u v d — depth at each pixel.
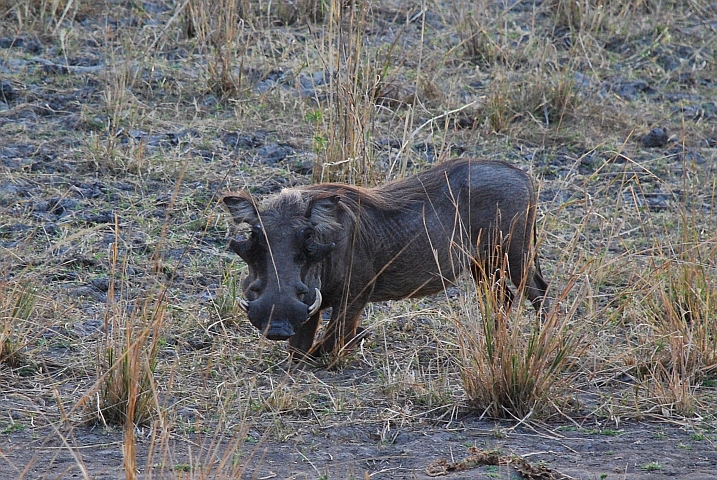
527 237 19.53
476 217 19.20
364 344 18.95
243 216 17.06
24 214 22.95
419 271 18.95
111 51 30.48
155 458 14.03
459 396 16.66
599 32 36.69
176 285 20.92
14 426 15.09
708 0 39.72
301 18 35.00
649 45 36.06
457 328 16.94
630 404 16.45
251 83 30.77
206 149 27.11
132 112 28.39
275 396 16.06
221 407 15.68
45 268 20.73
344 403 16.25
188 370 17.25
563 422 15.89
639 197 26.80
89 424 15.23
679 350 17.56
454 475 13.68
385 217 18.53
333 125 24.61
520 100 31.08
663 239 24.16
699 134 30.47
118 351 15.87
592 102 31.77
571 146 29.30
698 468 14.15
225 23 31.95
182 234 23.09
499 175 19.38
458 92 31.48
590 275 19.67
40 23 33.09
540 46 34.53
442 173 19.42
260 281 16.62
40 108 28.36
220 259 22.14
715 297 18.92
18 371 17.12
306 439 15.00
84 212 23.52
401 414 15.84
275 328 16.16
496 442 15.04
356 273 18.19
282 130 28.25
